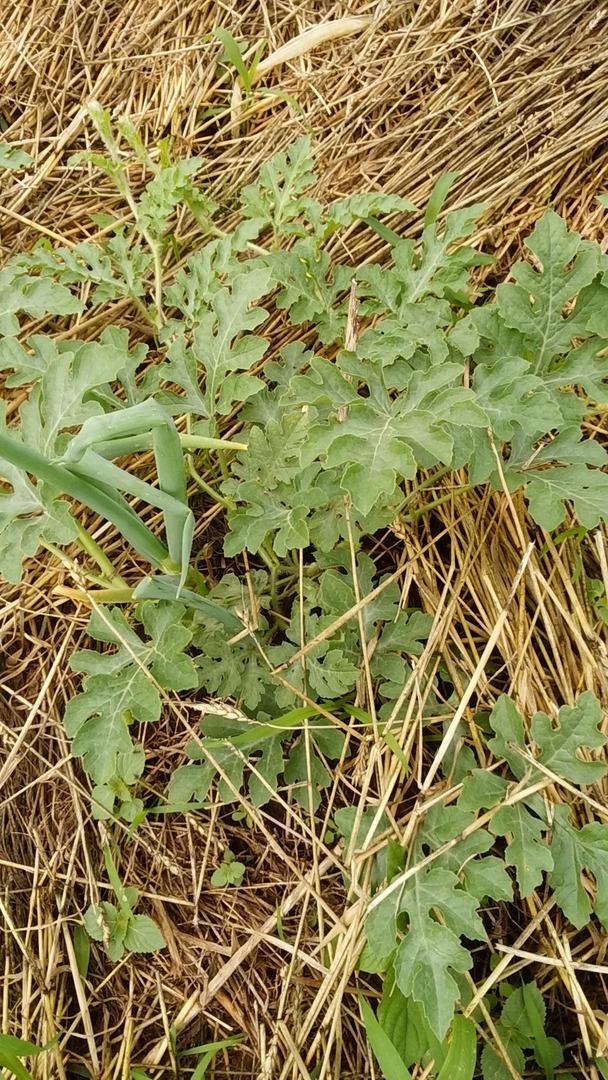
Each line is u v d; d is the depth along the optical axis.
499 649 0.57
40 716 0.62
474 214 0.57
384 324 0.54
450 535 0.60
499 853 0.54
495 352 0.52
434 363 0.48
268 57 0.78
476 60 0.79
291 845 0.56
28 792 0.60
